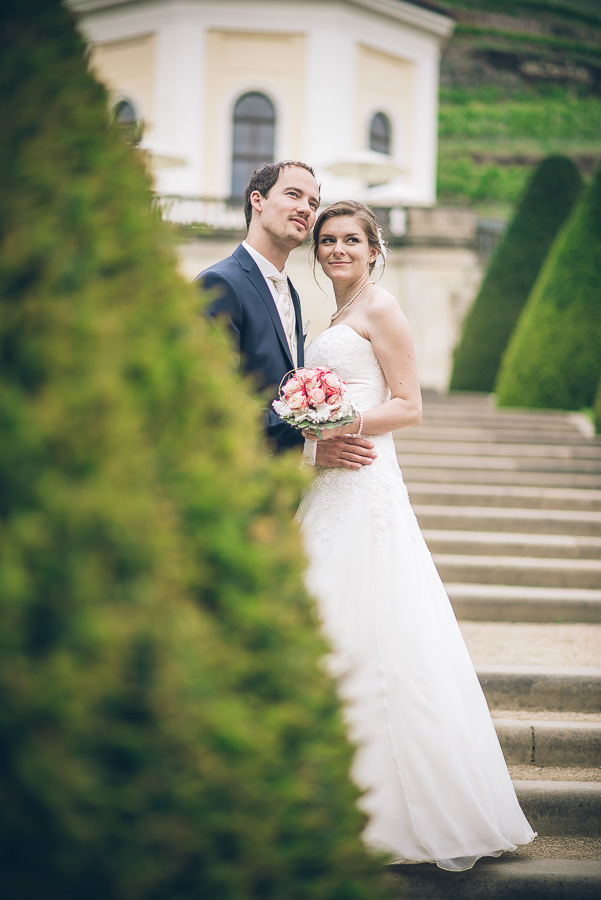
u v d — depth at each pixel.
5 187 1.30
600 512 6.95
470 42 32.59
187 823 1.17
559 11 34.03
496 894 2.52
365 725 2.58
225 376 1.51
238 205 16.80
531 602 5.18
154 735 1.15
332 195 19.03
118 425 1.18
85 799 1.07
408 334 2.98
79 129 1.42
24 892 1.08
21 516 1.08
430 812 2.51
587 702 3.84
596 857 2.83
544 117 31.98
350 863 1.35
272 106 19.25
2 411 1.10
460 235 16.75
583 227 10.62
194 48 18.94
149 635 1.14
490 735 2.76
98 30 19.77
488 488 7.26
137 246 1.42
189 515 1.31
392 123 20.33
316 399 2.74
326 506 2.89
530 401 10.68
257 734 1.26
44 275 1.22
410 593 2.74
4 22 1.44
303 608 1.48
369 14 19.38
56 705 1.04
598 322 10.48
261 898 1.23
